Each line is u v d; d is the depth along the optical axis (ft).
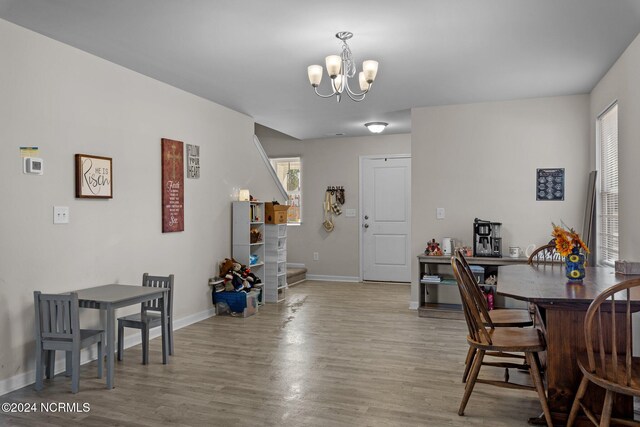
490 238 16.93
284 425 8.38
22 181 10.38
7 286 10.07
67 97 11.46
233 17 9.84
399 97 16.78
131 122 13.48
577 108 16.52
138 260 13.75
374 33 10.73
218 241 17.65
